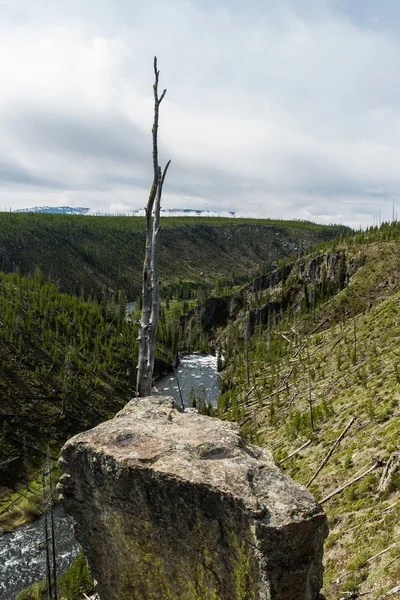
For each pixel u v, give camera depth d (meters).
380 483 37.12
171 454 9.51
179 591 9.41
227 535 8.47
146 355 11.87
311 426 66.00
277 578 7.84
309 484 46.59
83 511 10.59
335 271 176.00
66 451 10.50
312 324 154.12
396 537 27.75
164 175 11.41
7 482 79.88
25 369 116.12
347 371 88.81
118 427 10.74
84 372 124.31
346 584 25.70
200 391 137.38
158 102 11.00
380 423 51.25
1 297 145.00
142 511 9.41
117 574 10.46
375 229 199.50
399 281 148.38
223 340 192.50
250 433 82.31
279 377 116.06
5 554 61.22
